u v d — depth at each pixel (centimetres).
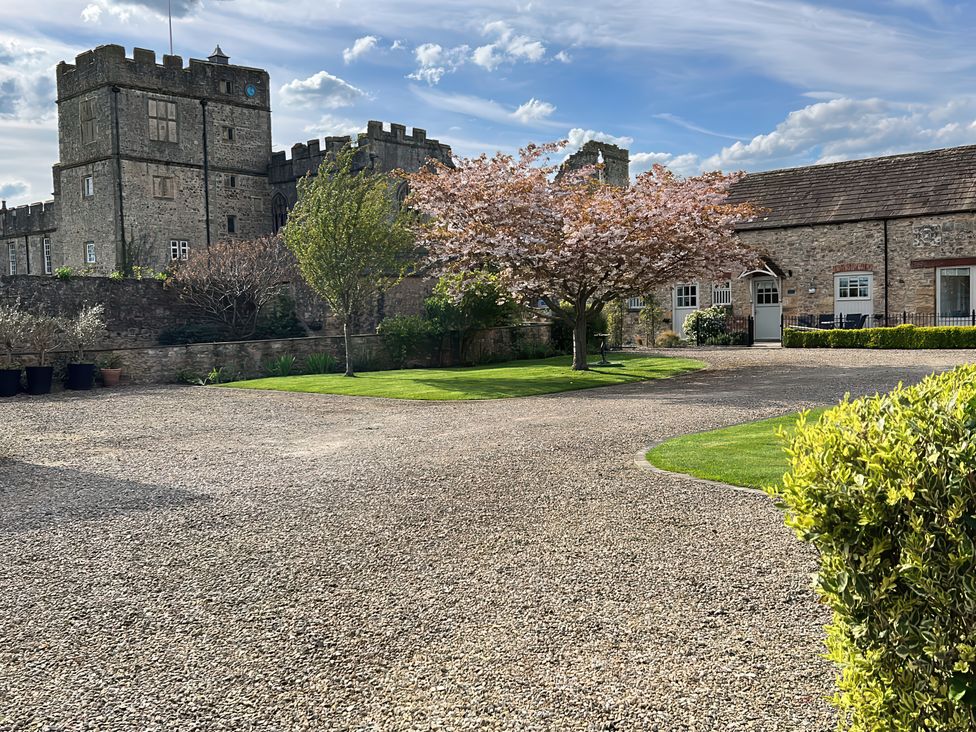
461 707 357
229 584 522
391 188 2347
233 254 2927
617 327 2817
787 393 1371
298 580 526
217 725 348
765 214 2030
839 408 309
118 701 373
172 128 3731
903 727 253
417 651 416
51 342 1953
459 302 2298
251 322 2975
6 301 2441
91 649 430
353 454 974
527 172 1980
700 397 1387
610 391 1591
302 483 812
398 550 580
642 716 344
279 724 348
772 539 572
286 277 3028
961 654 238
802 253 2753
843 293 2691
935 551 247
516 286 1970
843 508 264
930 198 2566
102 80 3534
